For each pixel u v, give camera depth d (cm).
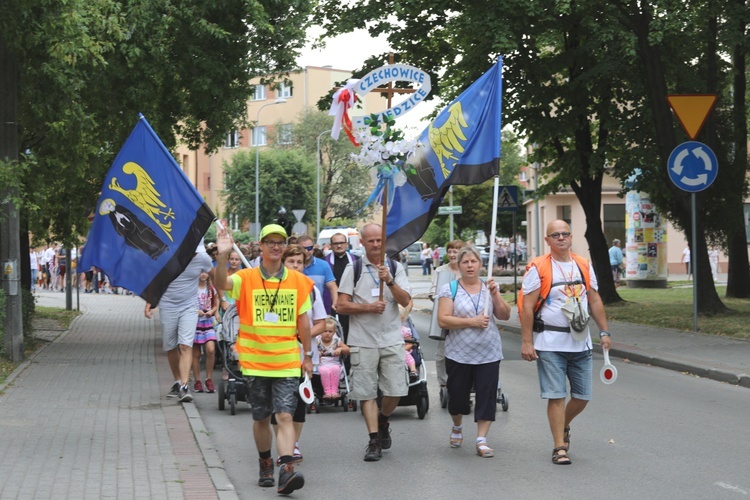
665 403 1233
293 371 774
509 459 896
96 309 3266
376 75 970
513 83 2548
